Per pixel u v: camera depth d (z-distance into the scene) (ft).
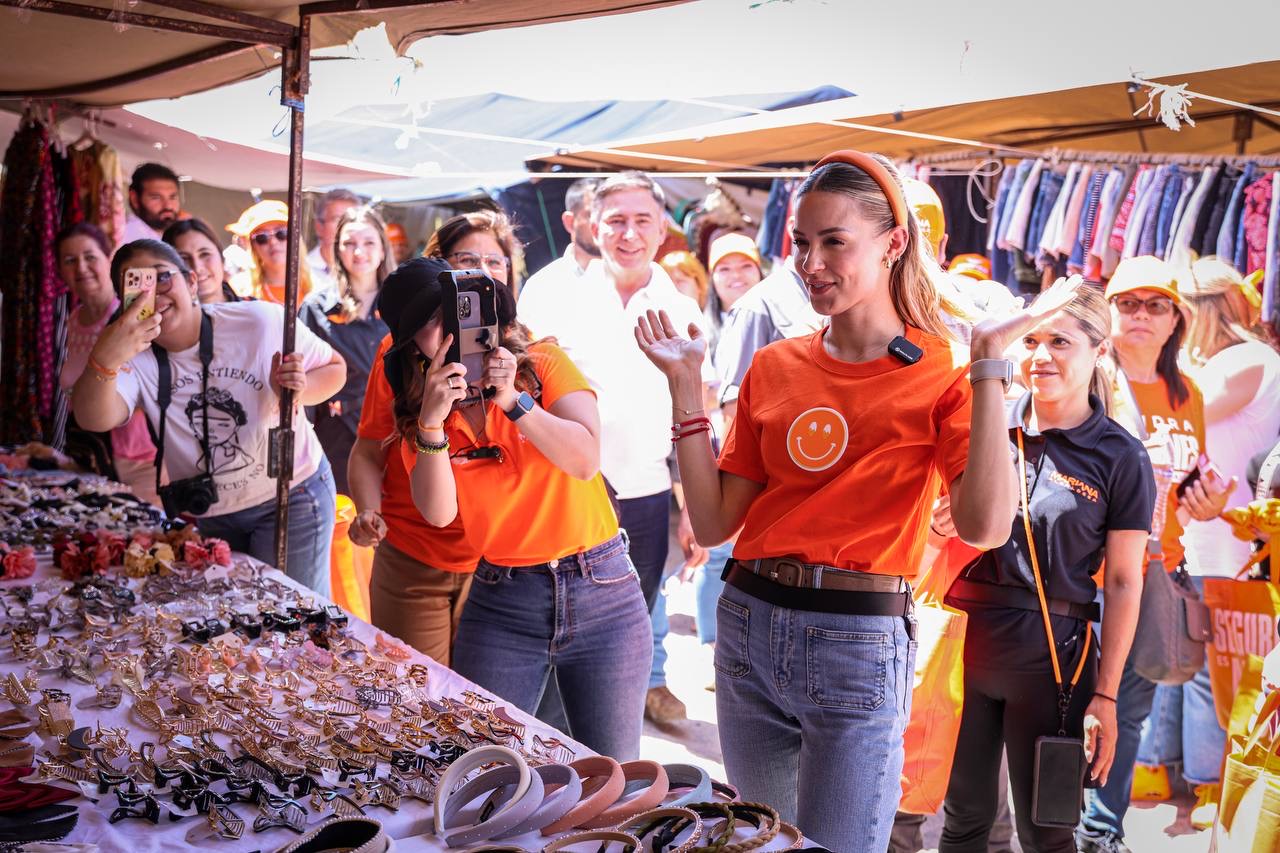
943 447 6.18
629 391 13.62
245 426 11.03
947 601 9.16
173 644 7.23
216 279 14.10
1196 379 12.12
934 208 10.11
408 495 9.44
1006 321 5.82
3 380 16.87
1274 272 11.97
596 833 4.51
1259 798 10.32
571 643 7.94
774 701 6.65
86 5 9.76
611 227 14.15
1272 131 12.07
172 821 4.88
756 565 6.66
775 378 6.83
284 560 10.99
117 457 13.58
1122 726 11.58
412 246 22.21
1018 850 11.16
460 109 17.28
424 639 9.50
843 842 6.38
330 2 9.77
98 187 17.29
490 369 7.38
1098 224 13.33
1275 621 11.25
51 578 8.95
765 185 20.26
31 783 5.13
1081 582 8.95
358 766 5.35
